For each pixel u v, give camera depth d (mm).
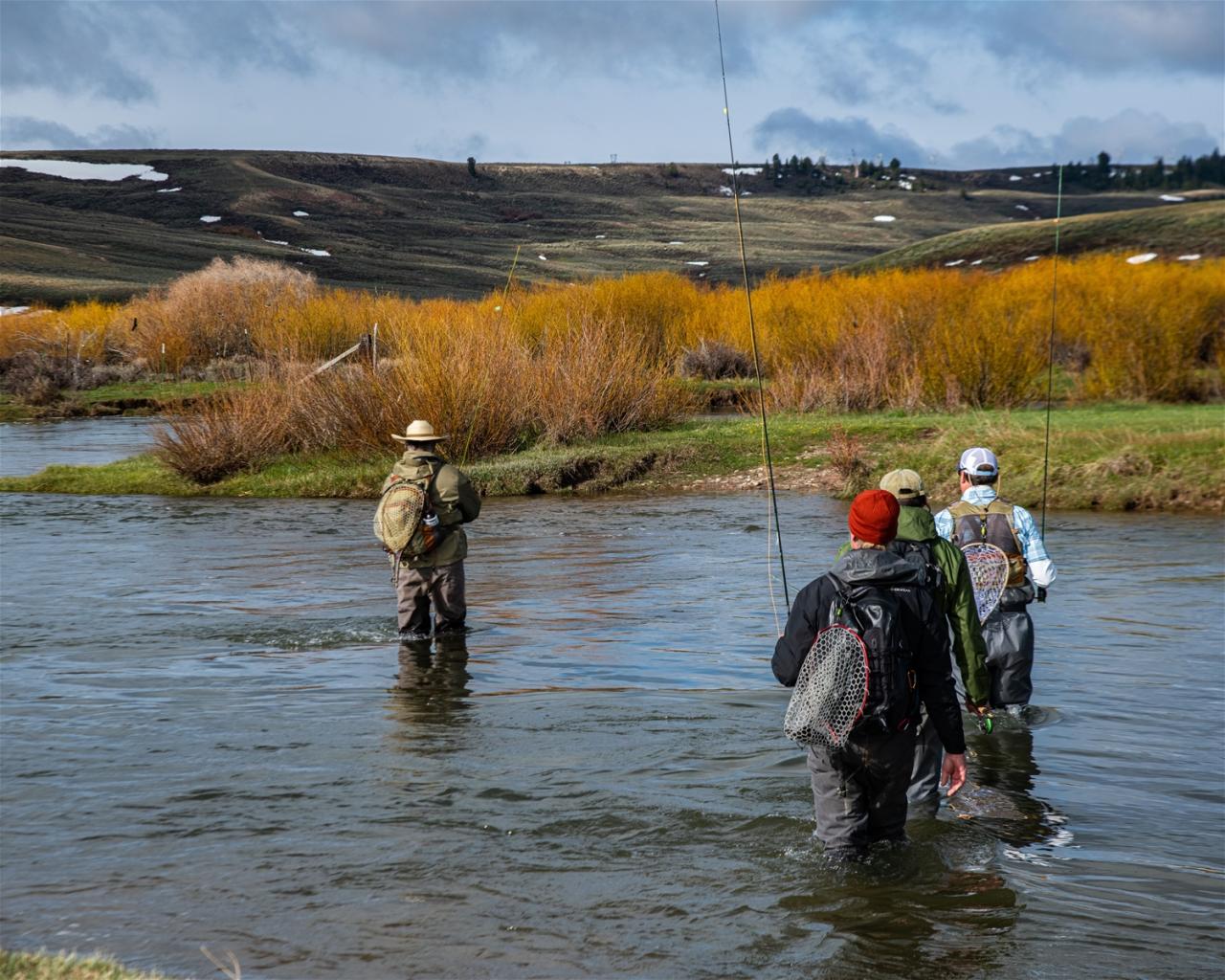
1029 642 6570
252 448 21438
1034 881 4535
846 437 19281
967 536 6559
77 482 21094
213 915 4262
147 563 12891
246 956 3947
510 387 22438
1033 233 92062
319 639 9031
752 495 18375
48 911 4293
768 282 36906
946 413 23469
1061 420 20828
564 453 20875
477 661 8289
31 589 11336
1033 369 24656
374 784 5691
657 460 20516
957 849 4844
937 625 4469
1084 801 5426
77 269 101688
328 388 22406
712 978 3799
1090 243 86812
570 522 15789
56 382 40750
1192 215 88375
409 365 22062
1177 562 11922
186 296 46688
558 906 4328
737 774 5805
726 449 20812
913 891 4441
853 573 4395
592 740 6387
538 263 145125
